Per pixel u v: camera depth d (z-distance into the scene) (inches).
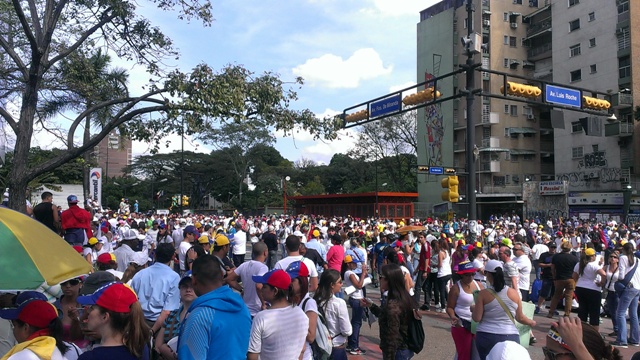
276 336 151.2
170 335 182.7
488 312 207.9
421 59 2308.1
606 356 96.2
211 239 698.2
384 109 527.8
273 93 343.6
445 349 327.3
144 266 271.9
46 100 404.8
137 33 376.5
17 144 319.0
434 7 2335.1
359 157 2620.6
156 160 2832.2
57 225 318.7
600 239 851.4
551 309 433.4
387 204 1971.0
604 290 383.6
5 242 119.5
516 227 1160.8
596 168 1808.6
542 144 2202.3
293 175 3144.7
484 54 2105.1
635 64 1695.4
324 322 201.3
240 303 134.1
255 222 1301.7
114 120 331.6
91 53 418.9
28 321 119.9
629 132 1676.9
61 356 119.2
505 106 2135.8
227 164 2839.6
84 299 116.2
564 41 1952.5
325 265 422.6
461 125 2144.4
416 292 474.6
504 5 2162.9
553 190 1824.6
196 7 365.4
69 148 349.7
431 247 475.2
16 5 298.8
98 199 828.6
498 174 2113.7
